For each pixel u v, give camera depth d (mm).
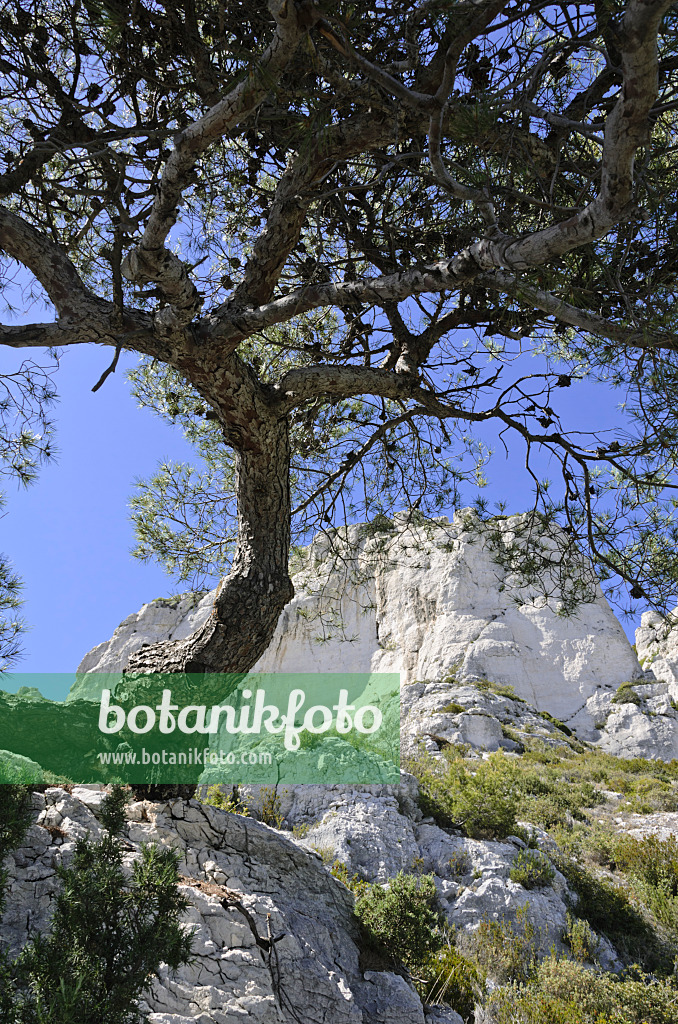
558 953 10398
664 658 38594
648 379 3410
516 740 28016
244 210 6562
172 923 3326
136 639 42312
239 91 3277
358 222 5816
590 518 5863
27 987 3180
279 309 4629
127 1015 2984
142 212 4012
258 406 5516
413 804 13750
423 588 44750
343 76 4168
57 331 4789
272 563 6078
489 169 3727
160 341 4949
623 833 16016
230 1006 4938
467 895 11141
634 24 2084
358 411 7586
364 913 7188
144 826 6074
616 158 2510
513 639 41062
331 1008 5465
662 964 10828
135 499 7715
